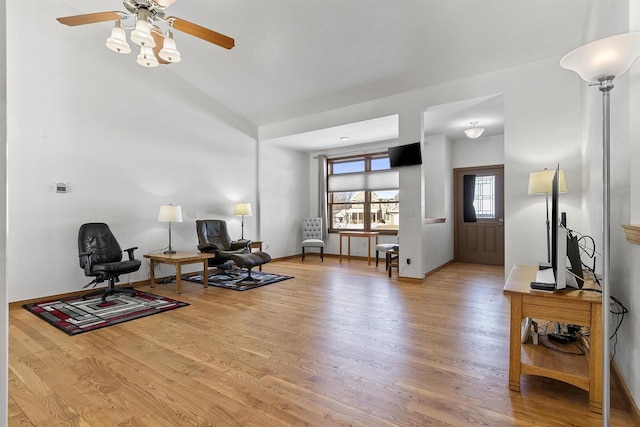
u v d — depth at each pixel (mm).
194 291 4605
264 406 1881
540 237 4086
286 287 4812
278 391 2037
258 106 6258
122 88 4883
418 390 2039
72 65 4375
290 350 2631
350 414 1803
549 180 3426
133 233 4984
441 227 6379
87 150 4500
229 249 5852
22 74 3963
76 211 4387
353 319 3371
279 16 3959
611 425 1703
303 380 2166
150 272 4887
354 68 4695
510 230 4250
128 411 1839
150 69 5223
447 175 6871
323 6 3705
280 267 6559
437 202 6816
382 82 4930
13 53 3906
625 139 1904
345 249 7906
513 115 4215
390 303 3945
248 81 5477
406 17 3668
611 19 2295
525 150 4145
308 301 4059
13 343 2797
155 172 5270
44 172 4117
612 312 2182
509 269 4266
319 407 1869
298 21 3988
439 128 6172
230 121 6480
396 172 7250
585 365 2016
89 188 4512
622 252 2021
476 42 3869
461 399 1938
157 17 2822
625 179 1918
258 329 3104
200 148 5934
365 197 7680
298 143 7305
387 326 3158
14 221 3896
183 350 2643
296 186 8047
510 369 2031
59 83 4254
